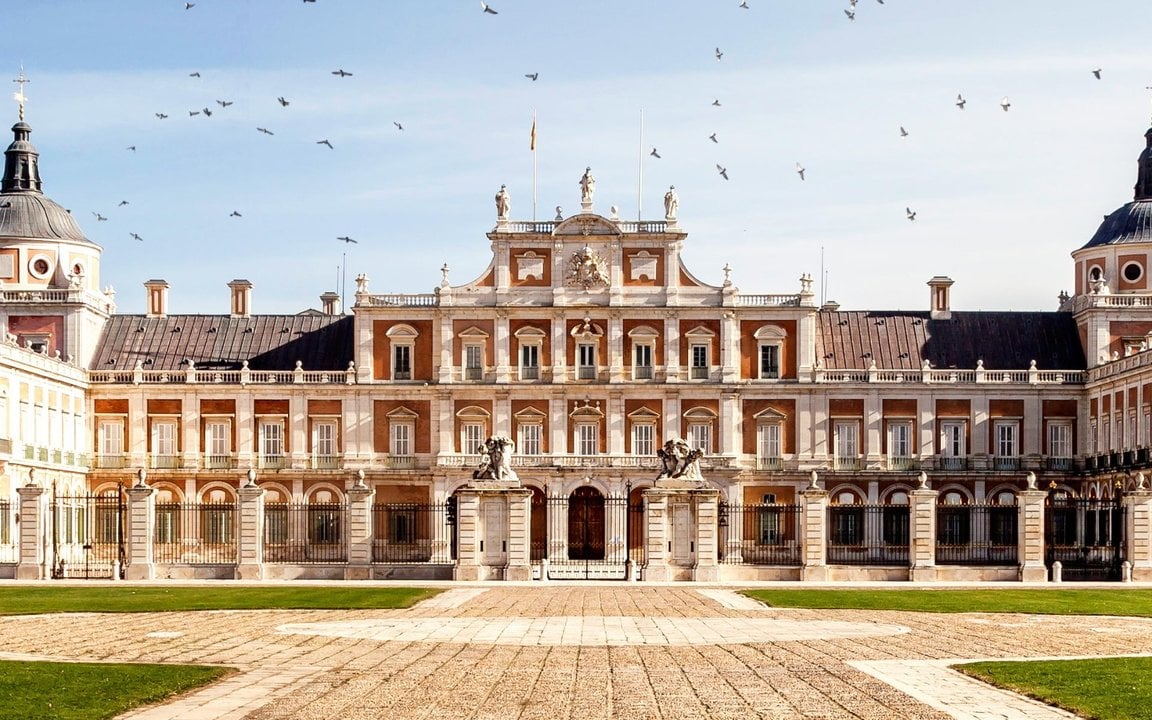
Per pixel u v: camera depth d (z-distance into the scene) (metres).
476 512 80.19
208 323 123.75
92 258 122.69
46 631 49.16
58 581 78.25
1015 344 120.25
